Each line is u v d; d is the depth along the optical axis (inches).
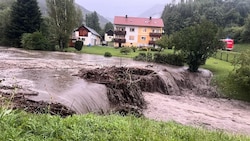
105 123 242.2
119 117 306.8
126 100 569.6
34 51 1502.2
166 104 644.1
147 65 1106.7
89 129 217.8
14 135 173.5
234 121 567.2
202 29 1178.6
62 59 1121.4
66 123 218.7
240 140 286.0
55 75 609.3
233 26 3735.2
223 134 305.6
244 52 885.8
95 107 444.8
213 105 730.2
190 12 4180.6
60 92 418.0
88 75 622.8
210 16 3954.2
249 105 778.2
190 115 559.8
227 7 4407.0
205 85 973.8
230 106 746.8
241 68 845.8
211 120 542.3
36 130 193.5
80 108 386.6
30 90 401.4
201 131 303.3
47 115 226.8
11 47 1729.8
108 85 564.1
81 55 1461.6
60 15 1812.3
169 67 1216.8
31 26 1818.4
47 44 1660.9
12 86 415.8
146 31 2753.4
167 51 2091.5
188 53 1195.3
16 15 1800.0
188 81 986.1
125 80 631.2
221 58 1708.9
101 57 1424.7
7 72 585.6
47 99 358.3
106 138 206.2
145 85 781.9
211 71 1235.2
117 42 2714.1
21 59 964.0
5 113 199.5
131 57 1550.2
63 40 1843.0
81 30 2719.0
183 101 725.3
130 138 213.0
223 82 958.4
